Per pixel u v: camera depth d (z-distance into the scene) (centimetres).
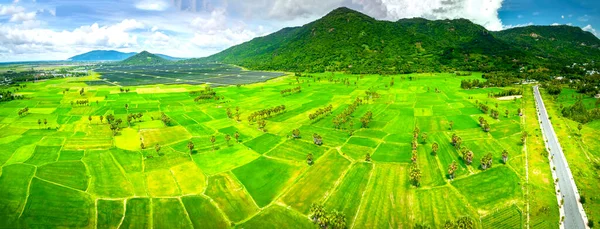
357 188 12825
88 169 14650
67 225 10588
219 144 17950
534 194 12100
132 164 15238
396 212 11219
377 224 10600
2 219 10738
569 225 10306
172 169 14725
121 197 12338
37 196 12194
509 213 11025
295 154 16312
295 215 11144
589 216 10700
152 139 18875
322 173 14138
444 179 13450
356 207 11562
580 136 18050
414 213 11150
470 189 12606
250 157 16012
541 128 19550
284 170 14500
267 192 12669
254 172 14350
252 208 11619
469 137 18400
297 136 18900
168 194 12562
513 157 15388
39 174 13988
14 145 17450
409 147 17025
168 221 10875
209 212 11375
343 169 14488
